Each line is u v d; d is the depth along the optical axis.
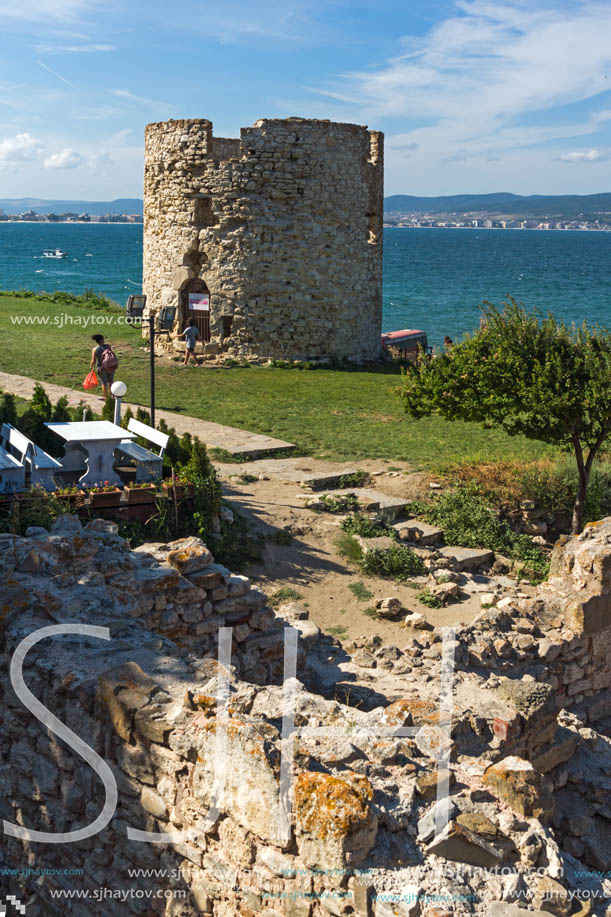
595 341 15.73
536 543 15.91
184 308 31.00
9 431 14.27
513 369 15.57
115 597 6.70
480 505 16.25
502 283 108.69
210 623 7.49
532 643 8.18
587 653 8.71
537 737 6.54
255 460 18.44
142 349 31.27
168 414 21.86
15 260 133.25
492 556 15.11
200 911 4.62
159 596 7.11
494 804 4.65
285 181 29.28
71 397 22.30
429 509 16.23
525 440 21.08
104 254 157.50
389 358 33.91
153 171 30.92
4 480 12.38
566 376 15.20
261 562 13.42
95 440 13.33
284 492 16.41
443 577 13.65
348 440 20.36
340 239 30.56
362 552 14.18
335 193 30.11
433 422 22.70
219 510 13.90
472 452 19.58
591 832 6.42
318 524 15.04
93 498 12.41
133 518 12.84
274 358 30.28
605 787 6.71
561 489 17.00
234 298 29.92
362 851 4.04
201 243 30.03
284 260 29.80
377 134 31.97
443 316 68.88
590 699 8.89
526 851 4.34
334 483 17.33
